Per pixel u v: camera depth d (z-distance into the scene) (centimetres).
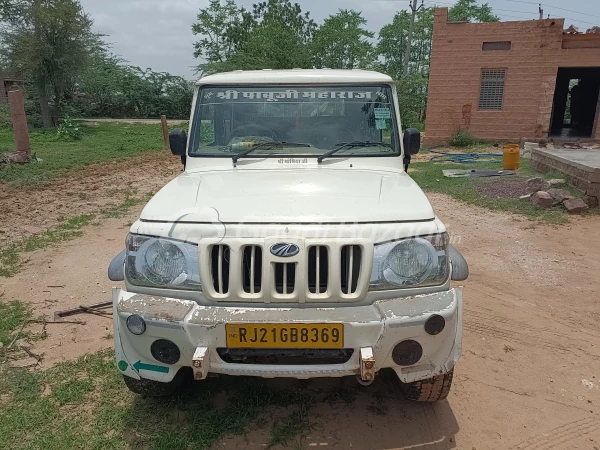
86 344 398
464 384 346
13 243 679
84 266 586
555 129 2272
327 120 376
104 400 322
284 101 377
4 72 2975
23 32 2761
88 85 3912
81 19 2852
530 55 1834
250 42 3366
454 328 259
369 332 244
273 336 246
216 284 258
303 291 247
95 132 2800
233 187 306
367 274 249
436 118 1980
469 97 1927
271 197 284
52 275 557
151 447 282
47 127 2958
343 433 294
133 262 268
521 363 376
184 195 296
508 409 320
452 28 1884
